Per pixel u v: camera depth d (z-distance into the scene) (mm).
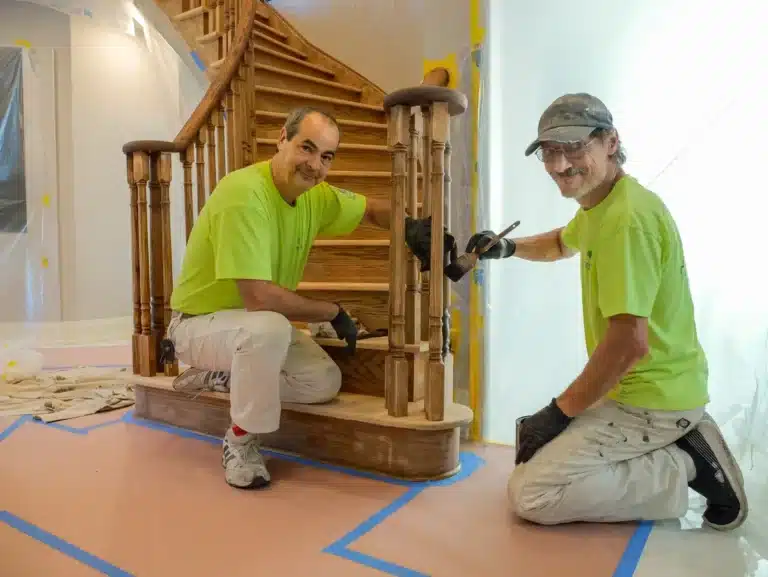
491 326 2252
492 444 2225
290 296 1815
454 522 1552
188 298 2027
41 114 4824
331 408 1970
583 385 1471
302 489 1767
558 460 1508
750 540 1464
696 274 1853
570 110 1472
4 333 4672
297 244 2037
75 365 3559
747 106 1782
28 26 4805
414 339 2033
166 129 5035
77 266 4953
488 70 2223
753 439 1719
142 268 2447
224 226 1790
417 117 2484
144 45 4984
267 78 3223
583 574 1292
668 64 1896
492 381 2262
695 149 1853
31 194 4824
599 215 1549
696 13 1854
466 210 2287
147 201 2590
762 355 1757
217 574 1277
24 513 1570
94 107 4973
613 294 1417
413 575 1278
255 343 1755
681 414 1514
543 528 1521
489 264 2244
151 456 2023
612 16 1988
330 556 1361
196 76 4566
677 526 1547
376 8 3486
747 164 1785
